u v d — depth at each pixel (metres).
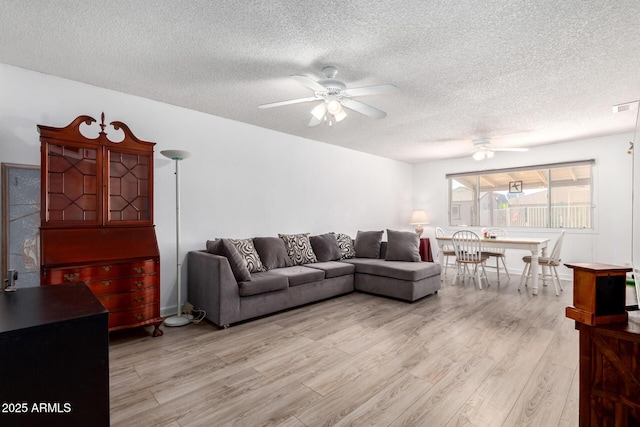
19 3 1.81
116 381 2.03
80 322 1.06
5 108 2.58
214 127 3.87
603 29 2.08
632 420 1.13
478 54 2.41
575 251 5.23
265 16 1.95
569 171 5.34
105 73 2.75
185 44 2.28
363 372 2.16
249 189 4.25
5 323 0.99
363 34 2.14
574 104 3.48
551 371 2.16
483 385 1.99
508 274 5.45
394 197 6.88
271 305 3.37
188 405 1.78
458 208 6.78
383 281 4.13
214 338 2.77
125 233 2.81
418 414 1.70
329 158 5.43
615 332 1.15
